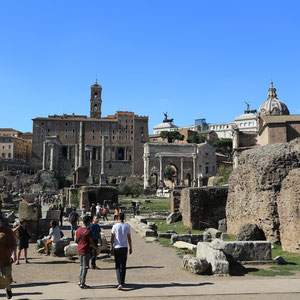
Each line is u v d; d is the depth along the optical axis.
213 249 14.34
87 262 11.74
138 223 32.28
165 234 25.88
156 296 10.25
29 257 18.58
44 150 174.00
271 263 15.02
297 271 13.84
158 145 156.00
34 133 197.62
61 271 15.21
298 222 17.41
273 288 11.05
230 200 27.12
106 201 55.47
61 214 35.56
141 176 180.62
